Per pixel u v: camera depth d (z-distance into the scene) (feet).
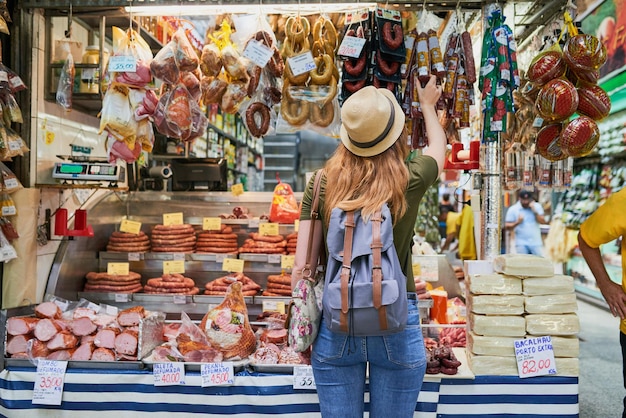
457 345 10.09
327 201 6.19
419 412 8.34
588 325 21.66
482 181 9.68
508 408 8.37
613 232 7.52
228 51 10.13
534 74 8.82
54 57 11.14
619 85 20.57
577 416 8.35
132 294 11.60
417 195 6.21
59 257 11.35
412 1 9.87
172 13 10.42
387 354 5.95
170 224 12.96
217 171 14.43
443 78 9.65
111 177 10.57
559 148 8.92
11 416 8.86
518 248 24.94
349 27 9.53
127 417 8.67
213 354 8.84
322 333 6.20
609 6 21.04
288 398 8.50
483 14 9.62
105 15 10.69
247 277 12.26
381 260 5.75
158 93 11.52
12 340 9.16
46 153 11.08
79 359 8.95
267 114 10.55
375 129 5.90
